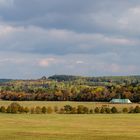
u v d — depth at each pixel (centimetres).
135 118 12625
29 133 7869
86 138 7106
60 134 7744
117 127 9600
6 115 13725
